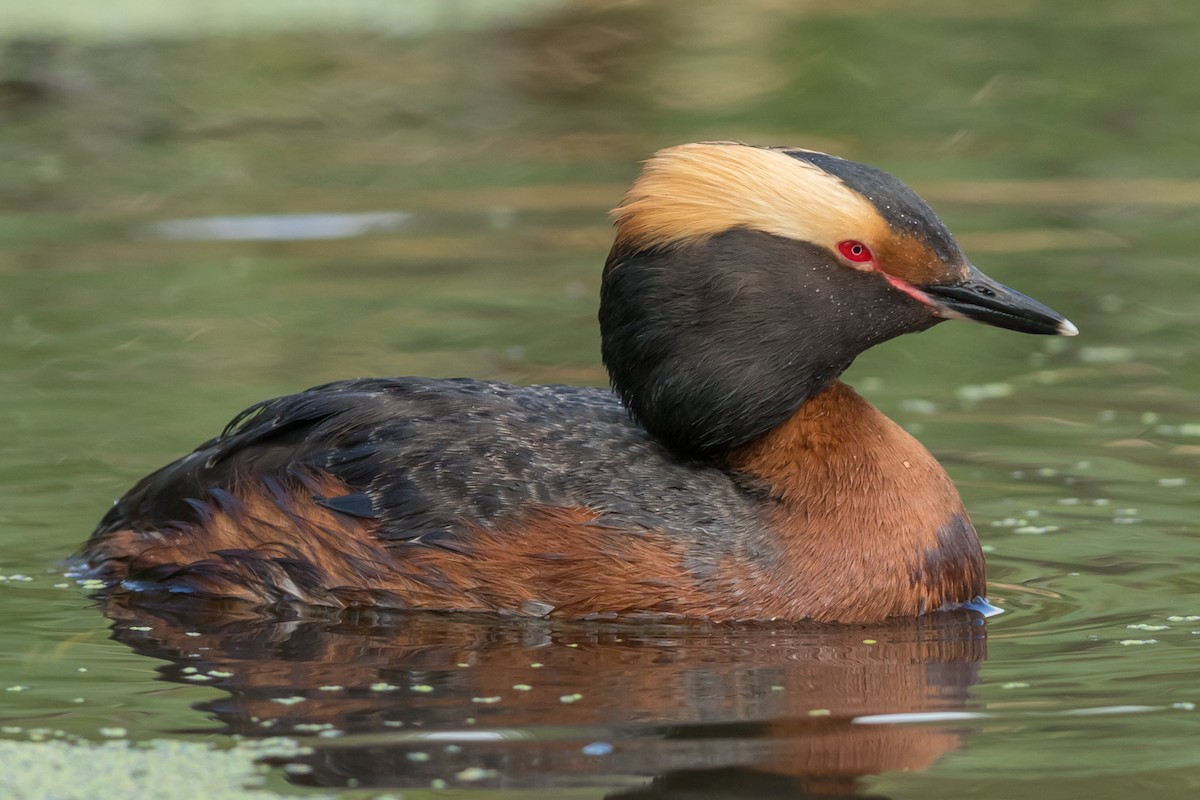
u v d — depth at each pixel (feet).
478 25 106.63
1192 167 78.74
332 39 104.88
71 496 46.26
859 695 33.50
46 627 38.29
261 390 54.19
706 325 39.91
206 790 28.81
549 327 61.41
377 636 37.88
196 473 42.52
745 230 39.81
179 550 41.55
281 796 28.55
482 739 31.09
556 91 93.15
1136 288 64.85
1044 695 33.32
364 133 87.04
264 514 41.04
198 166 81.92
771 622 39.06
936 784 28.86
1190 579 40.98
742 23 103.86
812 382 40.52
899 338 62.95
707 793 28.55
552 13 108.58
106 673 35.01
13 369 56.29
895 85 90.99
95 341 59.41
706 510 39.91
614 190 77.41
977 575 40.52
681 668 35.45
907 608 39.58
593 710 32.63
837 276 40.04
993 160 80.53
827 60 95.81
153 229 72.95
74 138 86.28
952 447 50.70
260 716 32.32
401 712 32.53
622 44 101.30
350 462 40.96
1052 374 57.72
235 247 70.90
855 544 39.60
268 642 37.37
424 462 40.52
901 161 80.38
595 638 37.78
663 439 41.04
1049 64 93.71
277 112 90.53
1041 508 45.98
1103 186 76.64
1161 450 50.19
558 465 40.34
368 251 70.49
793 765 29.78
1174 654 35.70
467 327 61.36
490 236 72.33
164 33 106.11
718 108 88.79
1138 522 44.91
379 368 56.54
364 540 40.06
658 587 39.01
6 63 98.27
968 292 40.45
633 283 40.32
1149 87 89.35
